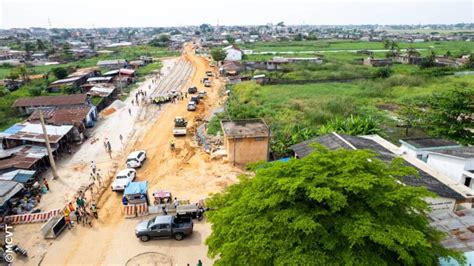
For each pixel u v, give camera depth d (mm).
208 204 18344
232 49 126562
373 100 68312
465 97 43656
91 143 46656
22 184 30781
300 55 135250
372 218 12727
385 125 53094
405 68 104500
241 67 101562
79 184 34844
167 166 39094
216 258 23406
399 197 12906
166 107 64375
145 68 115125
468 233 19734
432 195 13695
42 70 107188
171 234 25359
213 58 123938
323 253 12602
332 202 12750
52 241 25672
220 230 15352
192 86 83375
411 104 58531
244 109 58906
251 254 13539
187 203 29531
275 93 74000
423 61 107250
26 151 38188
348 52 148250
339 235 13000
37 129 43000
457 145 31828
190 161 40250
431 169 27516
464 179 27078
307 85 83438
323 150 15891
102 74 94000
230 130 39375
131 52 164750
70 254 24234
